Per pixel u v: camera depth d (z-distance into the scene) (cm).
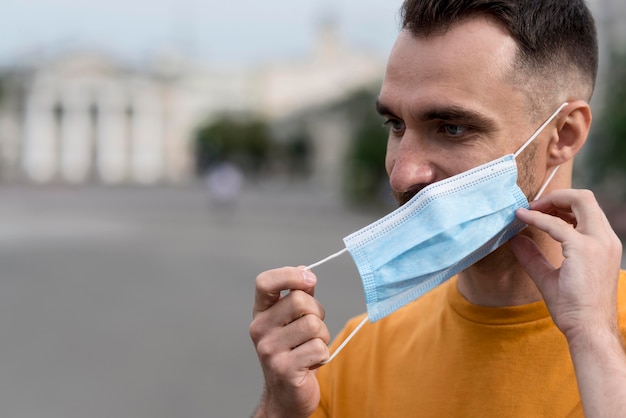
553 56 153
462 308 167
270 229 2203
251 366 657
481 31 149
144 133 7819
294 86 8356
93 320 864
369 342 180
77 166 7694
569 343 132
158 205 3509
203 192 5222
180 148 7919
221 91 8119
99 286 1129
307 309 151
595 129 1477
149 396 572
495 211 150
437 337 169
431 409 162
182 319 866
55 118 7669
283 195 4584
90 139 7781
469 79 148
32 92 7462
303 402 152
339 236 1988
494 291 163
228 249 1647
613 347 129
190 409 544
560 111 156
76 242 1795
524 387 154
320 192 5119
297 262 1410
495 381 157
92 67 7581
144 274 1257
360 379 176
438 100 149
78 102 7662
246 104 8181
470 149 151
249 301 989
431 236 149
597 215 142
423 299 181
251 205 3441
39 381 611
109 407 547
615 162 1448
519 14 149
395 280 152
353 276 1173
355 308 875
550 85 154
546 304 142
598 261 135
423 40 152
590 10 166
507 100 150
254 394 579
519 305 161
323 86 8231
